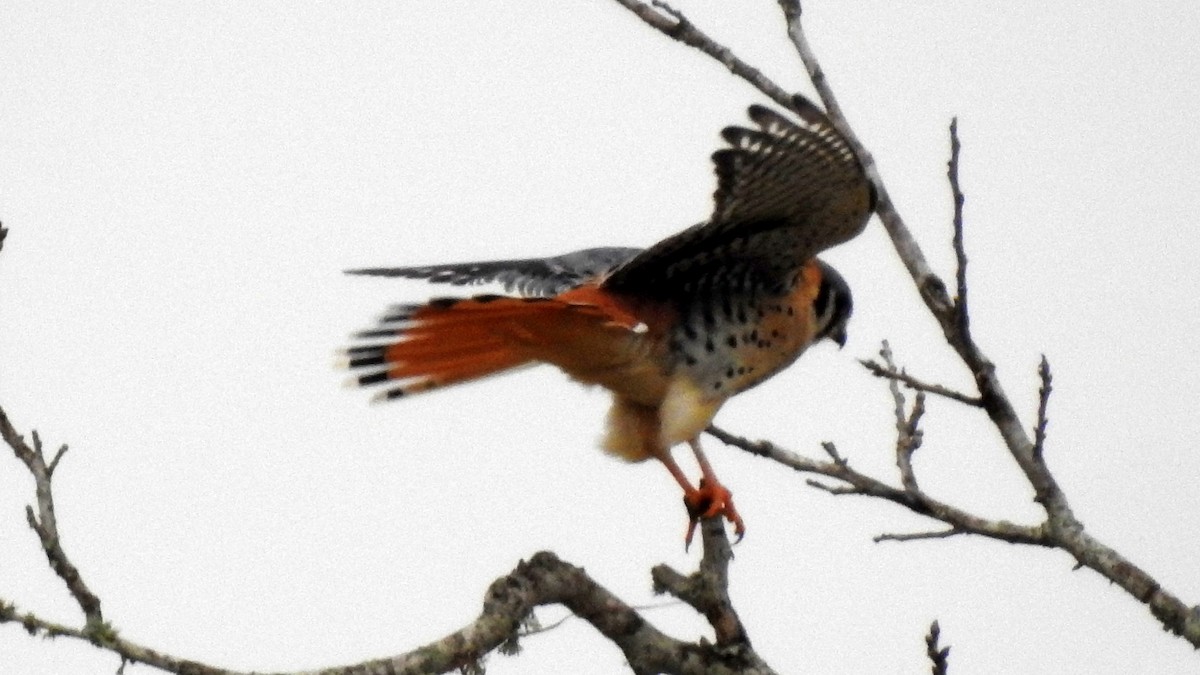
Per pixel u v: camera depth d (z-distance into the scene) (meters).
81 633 6.65
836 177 8.78
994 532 8.41
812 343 12.14
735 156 8.46
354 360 9.88
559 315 9.87
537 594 8.19
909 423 8.95
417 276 11.75
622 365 10.46
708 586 8.65
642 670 8.39
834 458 8.60
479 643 7.90
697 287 10.57
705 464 10.90
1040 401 8.30
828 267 12.09
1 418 7.11
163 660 6.70
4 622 6.55
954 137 8.10
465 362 10.05
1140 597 8.11
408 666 7.66
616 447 10.98
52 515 6.91
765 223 9.64
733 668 8.46
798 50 9.88
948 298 8.96
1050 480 8.37
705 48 9.95
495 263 11.95
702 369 10.67
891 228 9.39
